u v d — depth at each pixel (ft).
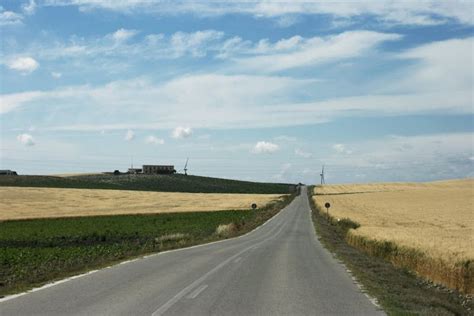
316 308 37.01
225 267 63.98
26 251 94.27
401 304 39.04
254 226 202.18
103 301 39.14
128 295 42.01
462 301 46.42
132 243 126.62
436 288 55.11
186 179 632.79
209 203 374.02
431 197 376.68
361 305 38.42
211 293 43.27
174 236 134.92
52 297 40.93
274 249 97.30
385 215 227.20
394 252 78.02
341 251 92.22
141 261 72.08
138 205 343.67
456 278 54.29
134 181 577.84
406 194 432.25
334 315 34.65
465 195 386.93
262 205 361.71
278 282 50.44
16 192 380.78
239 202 386.11
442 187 563.48
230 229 166.91
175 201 384.06
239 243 118.01
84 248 102.68
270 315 34.35
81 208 310.24
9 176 524.11
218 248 100.63
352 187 643.86
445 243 72.95
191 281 50.75
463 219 191.21
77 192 404.77
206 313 34.76
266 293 43.52
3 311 35.24
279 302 39.29
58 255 84.94
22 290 44.60
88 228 185.26
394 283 52.49
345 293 44.06
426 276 61.52
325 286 48.08
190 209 315.58
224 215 263.70
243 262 70.69
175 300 39.73
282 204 399.24
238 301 39.47
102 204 341.62
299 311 35.83
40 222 219.00
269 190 619.67
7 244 136.05
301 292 44.29
